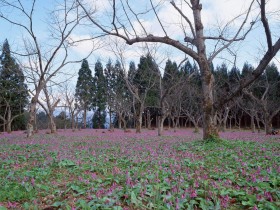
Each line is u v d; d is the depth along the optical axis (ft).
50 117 112.47
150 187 17.88
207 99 46.42
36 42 70.03
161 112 88.89
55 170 27.91
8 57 104.53
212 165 27.30
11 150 45.11
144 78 125.70
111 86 165.27
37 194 19.35
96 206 15.01
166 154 35.12
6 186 20.66
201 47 47.24
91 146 49.44
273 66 139.33
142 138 71.67
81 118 209.26
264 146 43.45
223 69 142.00
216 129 46.42
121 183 20.71
